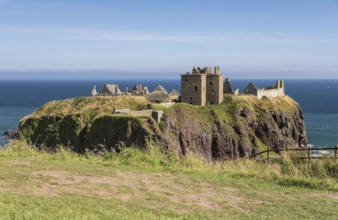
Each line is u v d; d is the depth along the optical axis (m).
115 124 93.25
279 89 147.88
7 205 12.30
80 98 116.62
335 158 22.95
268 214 14.96
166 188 17.83
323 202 16.98
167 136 95.38
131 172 20.38
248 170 22.30
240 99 122.69
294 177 20.84
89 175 18.69
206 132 106.62
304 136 139.38
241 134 111.88
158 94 135.25
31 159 21.70
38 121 107.56
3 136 109.44
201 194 17.38
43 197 14.12
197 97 117.56
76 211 12.93
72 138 99.88
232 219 14.12
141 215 13.52
